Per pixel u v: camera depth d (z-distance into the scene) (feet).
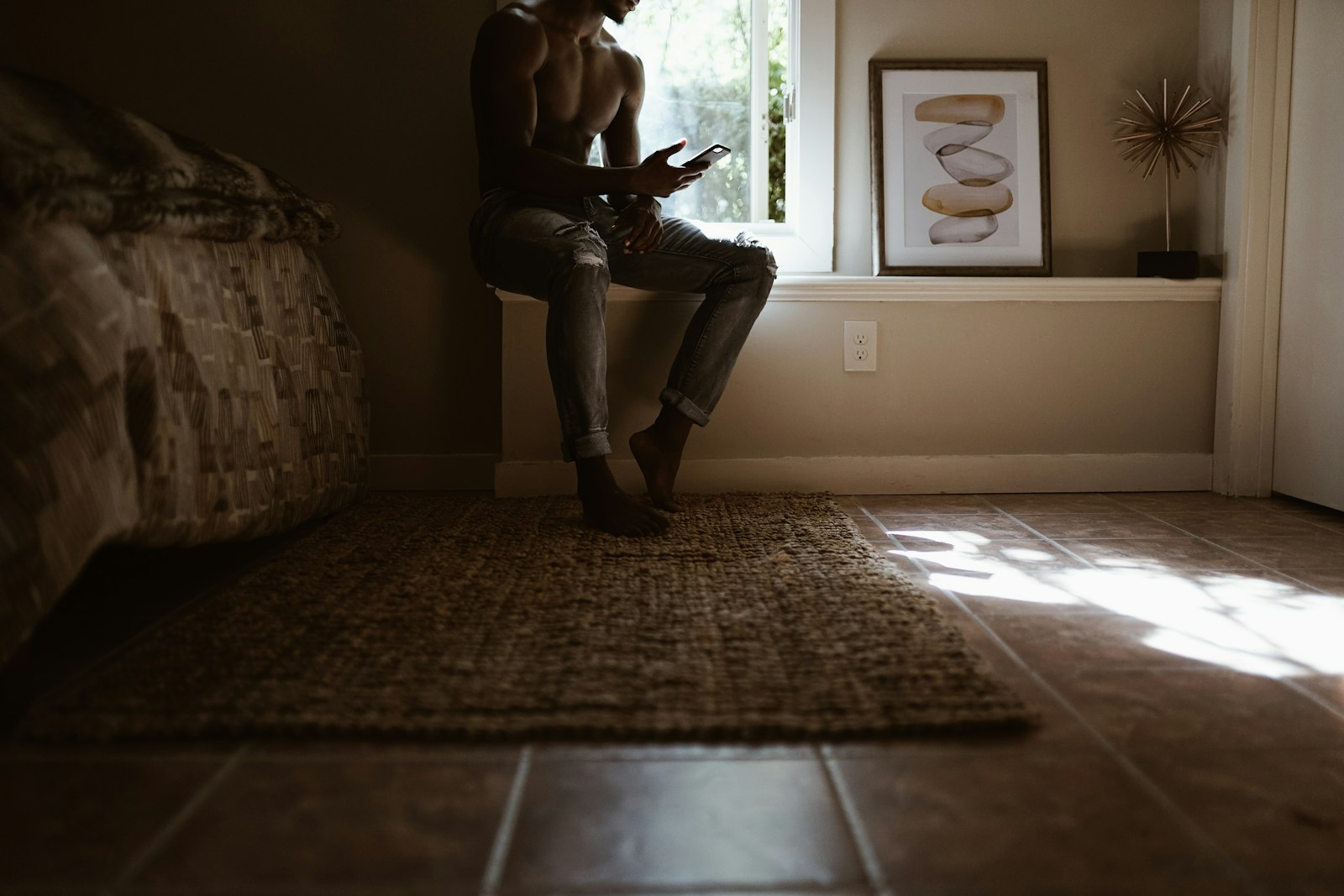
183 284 5.20
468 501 8.22
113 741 3.50
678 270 7.66
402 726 3.55
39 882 2.65
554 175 7.06
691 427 8.37
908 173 9.14
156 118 8.79
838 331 8.71
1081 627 4.96
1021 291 8.72
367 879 2.66
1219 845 2.88
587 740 3.55
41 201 3.88
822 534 6.75
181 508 4.82
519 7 7.32
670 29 9.21
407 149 8.90
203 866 2.73
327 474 6.87
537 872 2.70
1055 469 8.95
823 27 9.03
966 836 2.91
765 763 3.37
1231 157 8.73
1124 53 9.29
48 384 3.58
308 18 8.77
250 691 3.86
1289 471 8.54
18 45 8.67
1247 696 4.03
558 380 6.85
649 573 5.74
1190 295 8.87
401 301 9.03
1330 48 7.96
